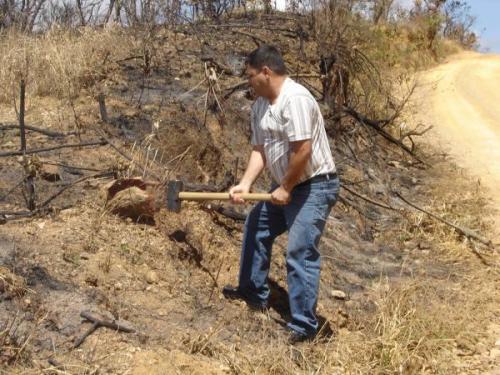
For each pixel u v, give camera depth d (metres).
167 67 8.16
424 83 16.53
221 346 4.00
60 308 3.81
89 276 4.09
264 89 4.12
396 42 18.98
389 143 10.09
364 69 10.80
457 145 11.31
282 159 4.16
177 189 4.21
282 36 10.70
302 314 4.26
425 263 6.10
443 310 4.94
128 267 4.34
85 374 3.47
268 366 3.94
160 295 4.24
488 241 6.48
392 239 6.61
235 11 12.30
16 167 5.31
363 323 4.74
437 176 9.23
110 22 9.09
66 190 5.00
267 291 4.55
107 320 3.81
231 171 6.30
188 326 4.11
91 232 4.52
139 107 6.68
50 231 4.44
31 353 3.51
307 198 4.20
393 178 8.77
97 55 7.94
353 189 7.64
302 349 4.17
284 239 5.60
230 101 7.60
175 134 6.24
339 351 4.27
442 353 4.39
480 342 4.64
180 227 4.92
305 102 4.05
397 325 4.46
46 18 9.45
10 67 6.98
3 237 4.24
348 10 10.48
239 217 5.52
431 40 20.19
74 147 5.71
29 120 6.25
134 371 3.58
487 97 15.80
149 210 4.80
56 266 4.09
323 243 5.98
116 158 5.62
